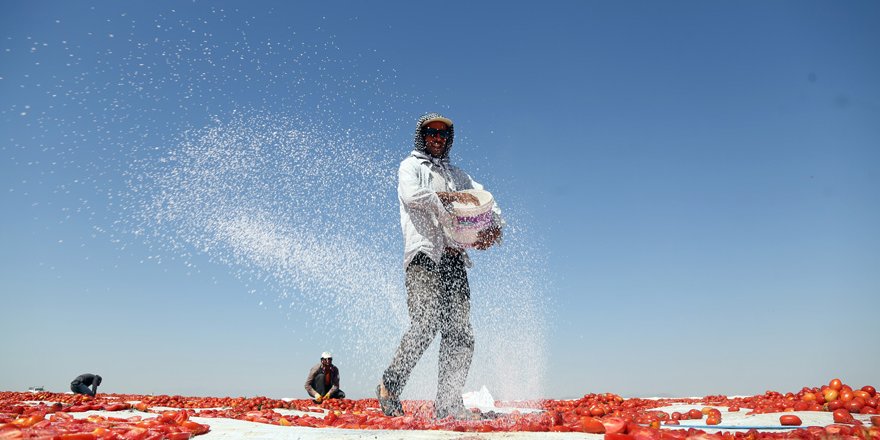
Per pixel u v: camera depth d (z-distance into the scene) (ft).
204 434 11.99
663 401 27.07
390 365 16.46
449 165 18.60
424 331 16.22
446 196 17.11
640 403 24.40
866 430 11.10
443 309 16.66
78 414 18.20
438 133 18.10
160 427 11.63
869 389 17.57
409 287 16.62
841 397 17.16
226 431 12.33
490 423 14.07
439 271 16.67
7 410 18.04
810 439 10.95
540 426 12.32
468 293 17.17
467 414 15.99
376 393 17.02
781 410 17.22
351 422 15.71
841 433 11.38
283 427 13.33
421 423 14.21
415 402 18.72
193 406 31.35
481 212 16.69
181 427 11.82
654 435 10.34
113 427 11.80
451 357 16.63
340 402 33.37
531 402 21.72
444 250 16.89
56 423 12.62
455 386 16.46
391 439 10.66
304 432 11.91
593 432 11.41
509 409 21.43
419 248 16.49
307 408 29.01
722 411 19.01
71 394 43.16
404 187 16.79
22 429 11.05
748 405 19.30
